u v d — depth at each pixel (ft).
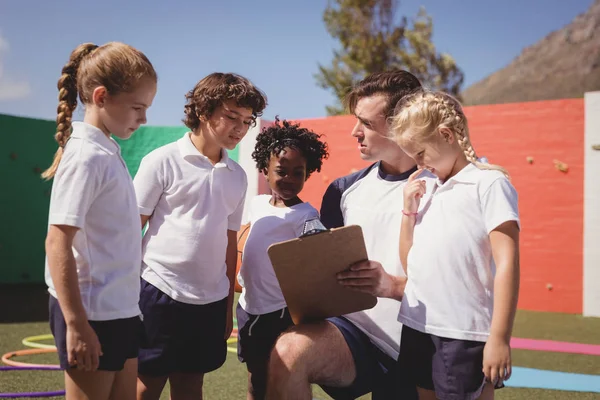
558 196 27.94
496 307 8.02
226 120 10.84
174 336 10.62
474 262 8.48
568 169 27.76
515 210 8.27
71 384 8.23
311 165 11.46
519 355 19.26
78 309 7.84
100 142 8.41
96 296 8.25
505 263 8.05
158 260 10.68
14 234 36.19
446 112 8.87
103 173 8.29
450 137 8.86
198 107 10.92
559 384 15.78
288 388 8.72
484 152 29.30
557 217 27.96
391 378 9.73
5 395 13.20
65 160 8.23
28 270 36.73
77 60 8.95
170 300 10.58
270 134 11.33
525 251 28.55
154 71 8.89
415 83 10.32
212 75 11.14
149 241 10.80
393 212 10.09
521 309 28.45
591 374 16.90
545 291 28.12
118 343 8.41
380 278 9.23
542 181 28.22
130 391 8.89
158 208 10.87
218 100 10.75
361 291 9.27
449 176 9.15
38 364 16.93
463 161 9.07
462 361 8.39
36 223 37.04
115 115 8.59
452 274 8.55
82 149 8.23
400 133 9.06
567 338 22.29
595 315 26.86
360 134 10.37
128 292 8.63
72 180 8.06
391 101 9.99
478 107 29.48
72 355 7.78
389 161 10.30
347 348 9.33
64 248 7.89
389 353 9.80
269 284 11.12
